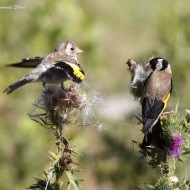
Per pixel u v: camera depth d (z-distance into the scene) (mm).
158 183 8734
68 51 10555
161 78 10102
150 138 8859
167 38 14695
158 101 9789
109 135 14164
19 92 15281
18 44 16422
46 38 16844
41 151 14961
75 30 17297
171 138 8734
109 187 13969
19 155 14867
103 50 21359
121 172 13789
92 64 17344
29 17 16703
